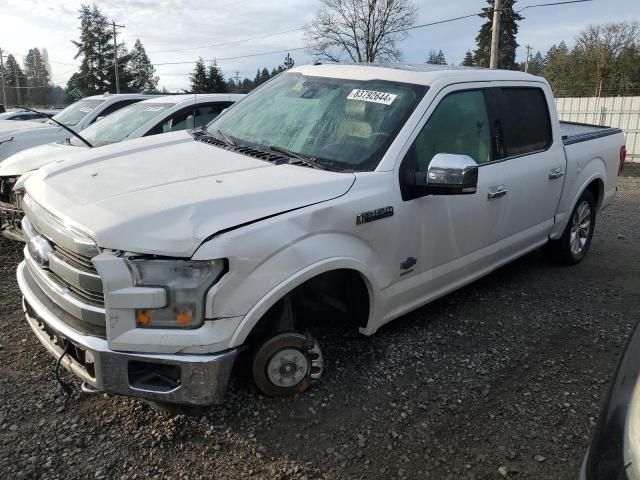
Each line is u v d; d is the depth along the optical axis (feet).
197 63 228.43
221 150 11.94
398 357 12.46
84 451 9.18
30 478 8.54
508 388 11.53
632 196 35.29
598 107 63.31
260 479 8.77
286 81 14.66
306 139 12.20
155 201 9.02
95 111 28.43
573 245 19.19
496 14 80.69
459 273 13.64
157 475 8.78
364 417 10.34
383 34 160.86
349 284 11.41
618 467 5.10
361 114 12.36
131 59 279.08
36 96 326.03
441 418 10.44
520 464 9.35
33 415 9.99
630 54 139.64
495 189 13.99
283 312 10.19
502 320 14.75
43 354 12.09
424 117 12.20
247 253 8.82
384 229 11.08
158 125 21.97
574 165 17.72
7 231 17.60
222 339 8.80
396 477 8.95
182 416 10.09
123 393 8.75
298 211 9.62
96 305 8.75
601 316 15.33
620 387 5.80
